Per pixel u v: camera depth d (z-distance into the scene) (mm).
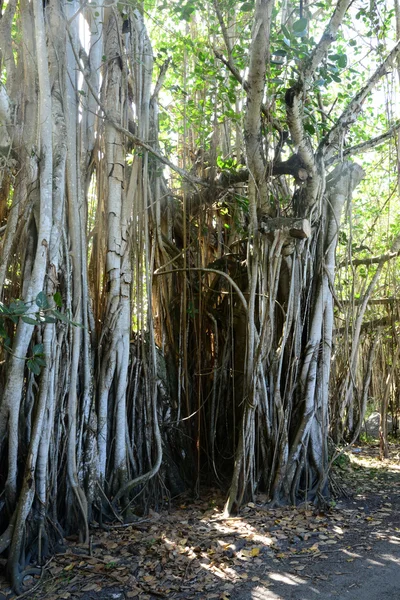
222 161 6988
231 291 6848
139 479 5578
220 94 7055
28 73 5219
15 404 4398
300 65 5707
